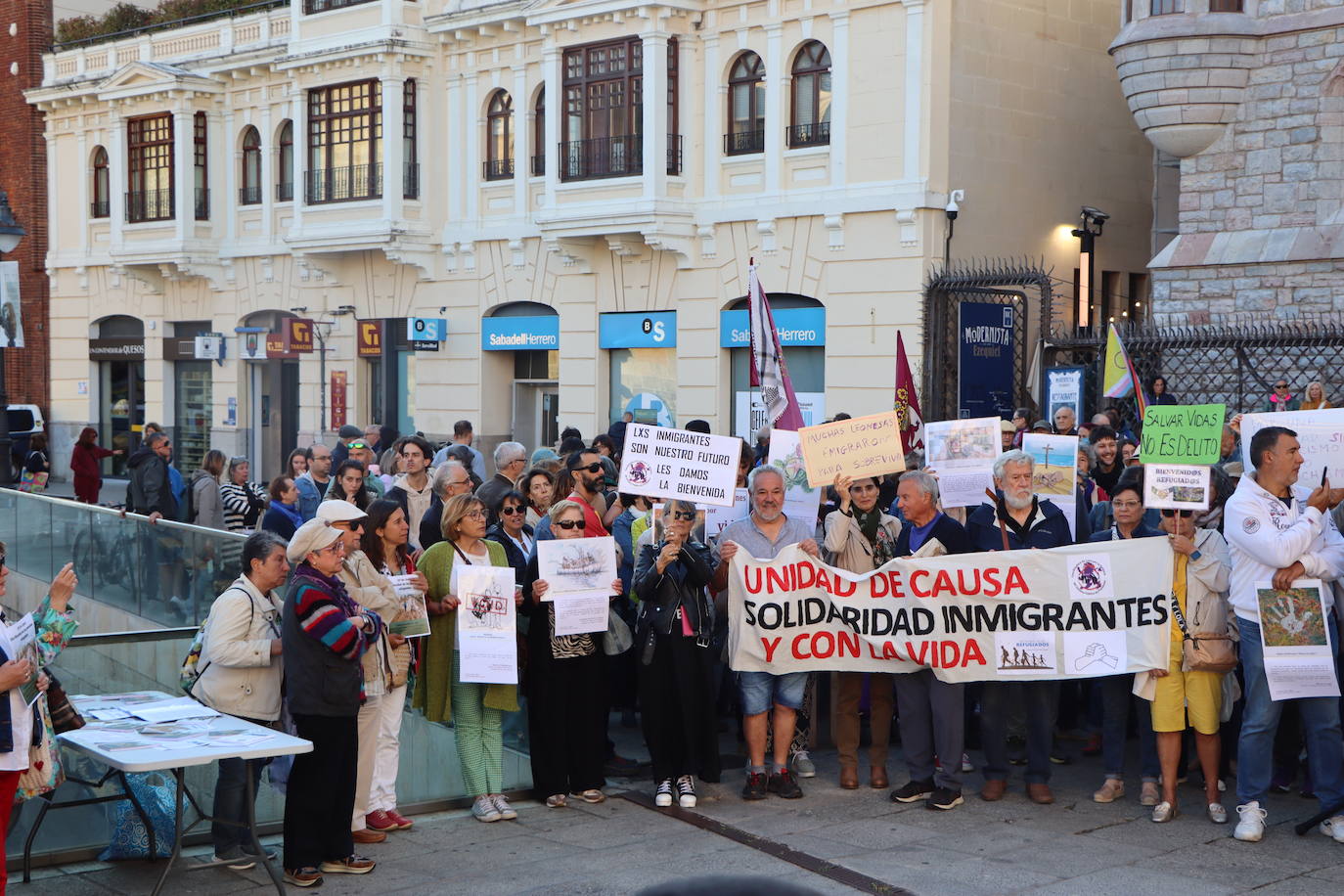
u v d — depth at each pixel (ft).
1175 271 64.13
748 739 29.94
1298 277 60.13
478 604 28.04
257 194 103.04
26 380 120.16
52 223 117.50
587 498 33.37
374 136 91.40
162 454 53.93
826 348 73.10
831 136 72.38
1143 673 27.73
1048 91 76.02
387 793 27.86
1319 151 59.67
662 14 76.38
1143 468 29.07
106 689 27.25
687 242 77.92
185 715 24.26
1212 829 27.35
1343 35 58.39
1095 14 79.05
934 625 28.73
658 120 76.95
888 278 70.38
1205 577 27.45
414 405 94.89
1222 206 62.80
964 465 32.76
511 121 87.56
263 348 101.35
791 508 32.78
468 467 44.04
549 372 88.17
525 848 26.63
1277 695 25.68
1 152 120.26
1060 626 28.17
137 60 108.17
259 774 27.14
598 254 82.89
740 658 29.48
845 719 30.66
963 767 32.53
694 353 78.43
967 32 70.95
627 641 30.17
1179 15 61.93
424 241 91.09
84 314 116.06
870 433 29.81
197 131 104.58
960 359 68.74
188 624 36.70
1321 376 57.16
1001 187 73.31
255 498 47.39
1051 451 32.01
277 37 98.68
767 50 74.69
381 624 26.37
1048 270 76.64
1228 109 61.98
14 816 25.26
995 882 24.31
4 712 20.98
